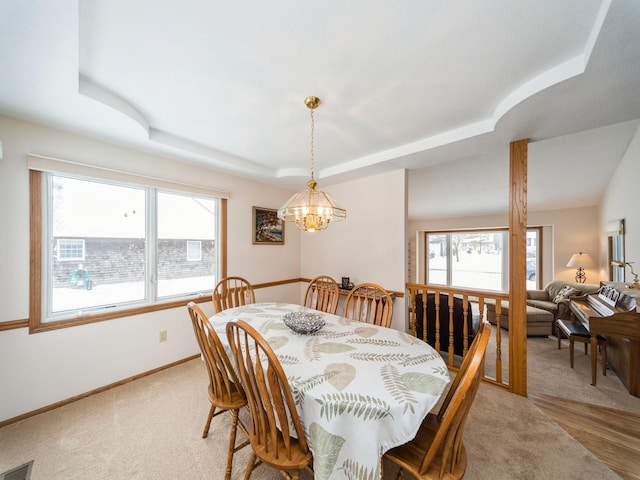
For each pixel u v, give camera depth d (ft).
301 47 4.17
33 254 6.11
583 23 3.64
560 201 14.43
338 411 3.22
